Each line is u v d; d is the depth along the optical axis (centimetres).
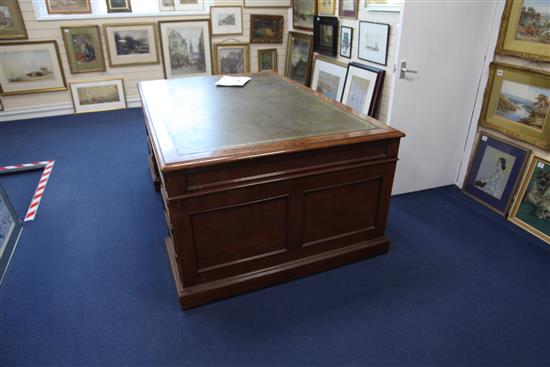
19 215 288
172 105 253
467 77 292
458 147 320
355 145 203
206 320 198
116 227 275
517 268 237
